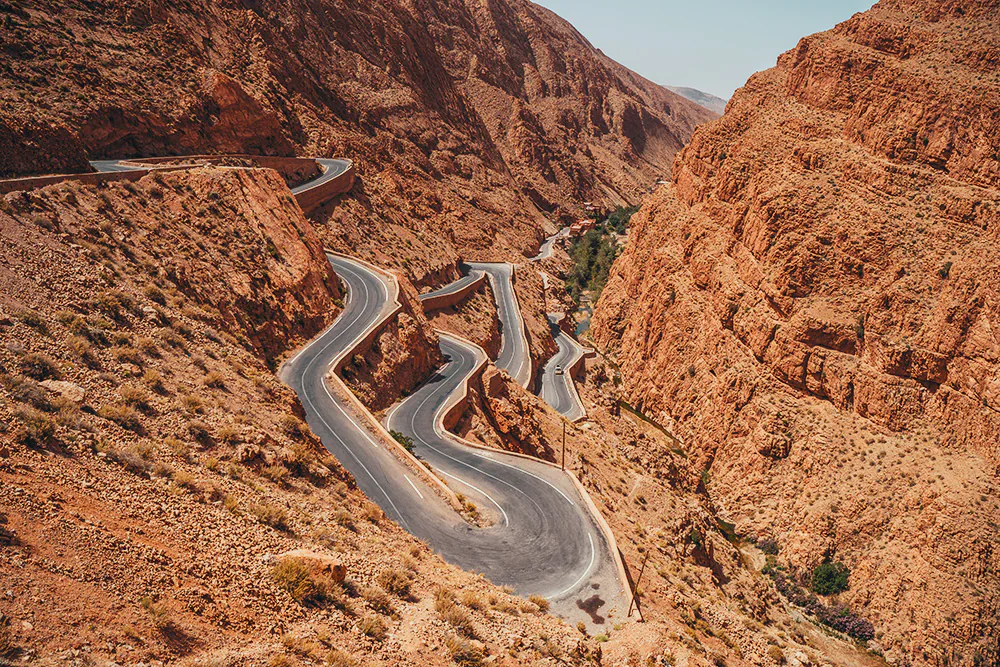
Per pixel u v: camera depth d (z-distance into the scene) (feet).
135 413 70.44
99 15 222.69
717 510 210.59
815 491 192.54
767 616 139.03
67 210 112.37
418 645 56.34
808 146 242.78
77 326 80.59
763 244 233.76
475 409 172.65
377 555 72.95
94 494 53.57
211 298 131.75
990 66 215.72
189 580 49.55
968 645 146.00
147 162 187.83
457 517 108.68
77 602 41.27
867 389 193.98
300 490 78.89
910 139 217.97
